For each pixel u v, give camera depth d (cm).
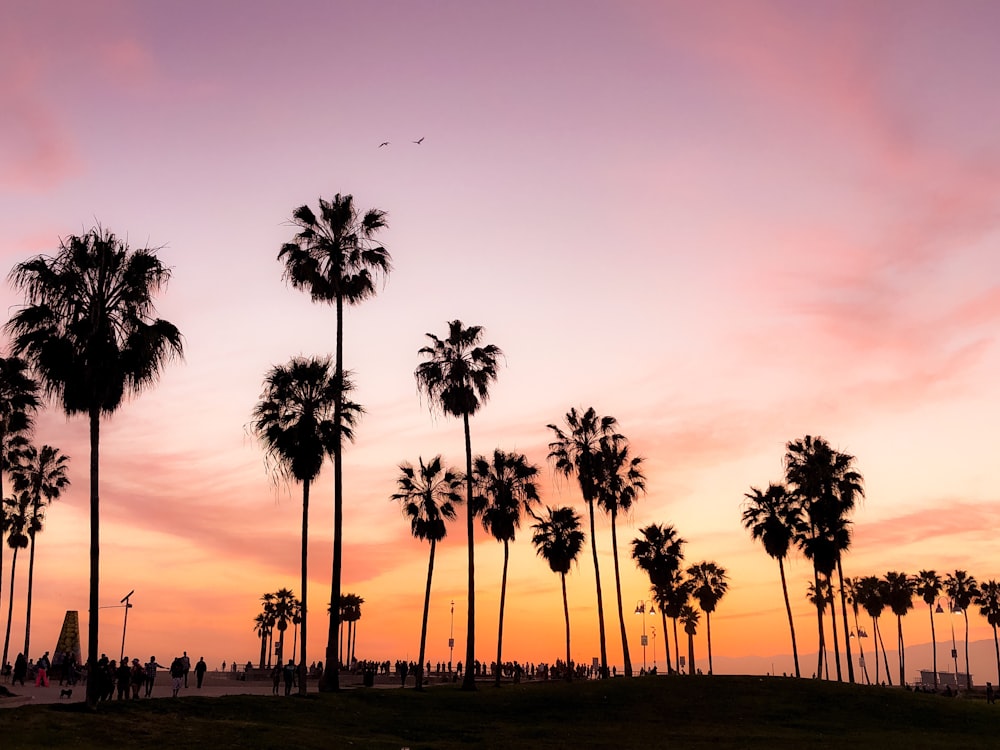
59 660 6044
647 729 4075
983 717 4625
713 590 11006
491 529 7006
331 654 4731
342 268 5150
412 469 6856
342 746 3094
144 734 2955
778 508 8050
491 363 6222
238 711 3728
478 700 4672
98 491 3384
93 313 3381
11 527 8069
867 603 13425
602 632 7250
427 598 6284
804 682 5225
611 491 7850
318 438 4659
